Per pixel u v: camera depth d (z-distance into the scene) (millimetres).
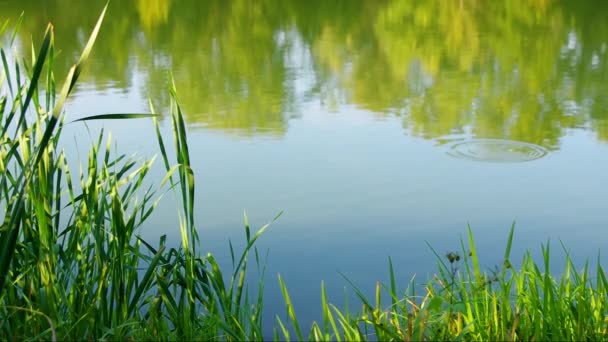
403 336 2141
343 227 3854
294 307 2953
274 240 3672
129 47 11227
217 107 6945
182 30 13375
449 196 4371
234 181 4598
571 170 4961
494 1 16859
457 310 2180
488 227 3881
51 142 2352
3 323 2078
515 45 11336
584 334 2135
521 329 2158
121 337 2123
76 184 4152
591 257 3461
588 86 8133
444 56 10523
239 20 14852
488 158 5238
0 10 15039
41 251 2197
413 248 3576
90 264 2387
